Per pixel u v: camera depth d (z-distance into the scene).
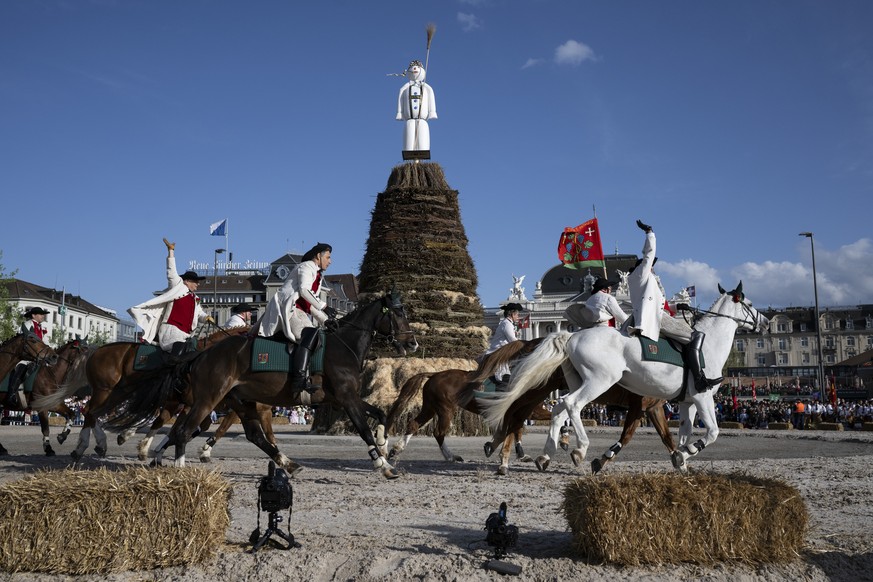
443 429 13.59
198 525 5.84
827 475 11.67
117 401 10.95
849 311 144.25
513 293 99.19
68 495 5.75
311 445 18.86
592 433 26.03
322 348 10.71
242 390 10.64
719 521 5.82
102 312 128.25
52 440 20.59
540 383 11.20
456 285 23.70
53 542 5.70
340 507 8.33
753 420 38.09
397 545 6.18
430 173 24.36
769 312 146.75
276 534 6.12
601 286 12.73
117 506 5.76
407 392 13.52
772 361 143.62
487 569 5.53
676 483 5.92
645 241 11.20
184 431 10.36
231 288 95.50
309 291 10.73
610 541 5.66
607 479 5.94
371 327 11.12
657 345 10.80
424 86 26.27
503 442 12.05
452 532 6.88
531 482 10.77
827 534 7.00
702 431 26.19
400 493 9.49
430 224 23.64
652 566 5.71
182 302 12.46
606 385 10.72
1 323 45.53
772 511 5.97
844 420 36.69
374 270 23.47
